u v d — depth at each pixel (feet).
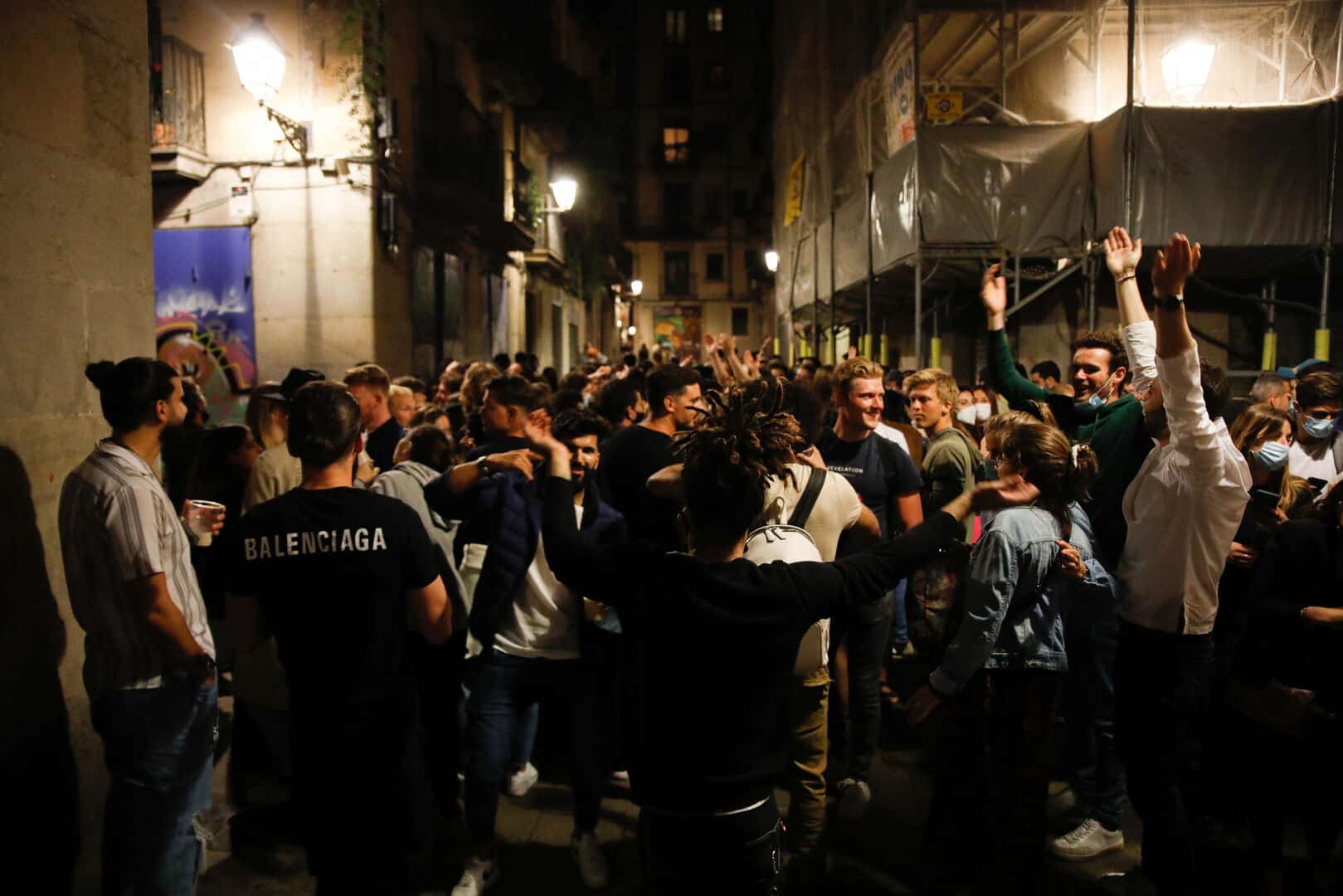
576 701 11.02
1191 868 9.18
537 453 7.32
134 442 8.66
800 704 10.25
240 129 34.04
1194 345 8.55
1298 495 11.09
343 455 8.54
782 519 9.77
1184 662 9.29
